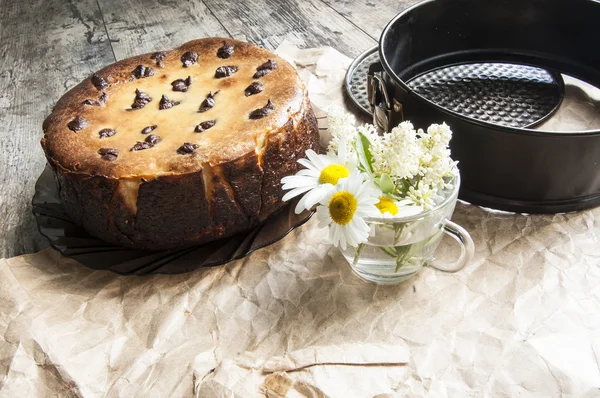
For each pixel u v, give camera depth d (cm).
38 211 89
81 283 85
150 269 83
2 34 127
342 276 85
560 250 85
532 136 81
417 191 76
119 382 77
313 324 81
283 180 77
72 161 82
